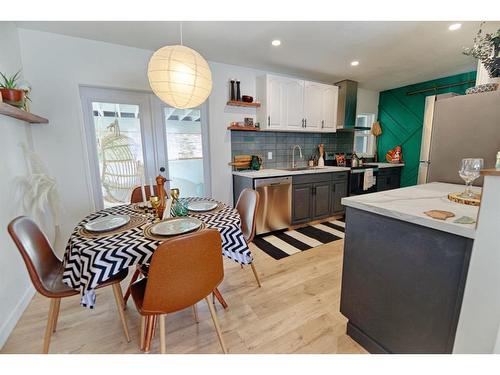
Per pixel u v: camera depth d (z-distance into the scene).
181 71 1.45
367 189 4.11
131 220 1.56
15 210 1.82
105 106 2.61
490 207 0.83
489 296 0.86
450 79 3.80
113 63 2.51
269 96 3.29
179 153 3.06
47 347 1.31
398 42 2.50
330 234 3.24
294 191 3.33
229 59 3.00
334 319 1.64
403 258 1.16
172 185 3.06
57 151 2.37
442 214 1.07
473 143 1.81
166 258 1.03
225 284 2.06
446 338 1.03
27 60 2.17
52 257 1.49
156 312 1.11
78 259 1.17
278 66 3.29
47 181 2.06
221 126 3.25
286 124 3.48
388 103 4.77
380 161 5.01
